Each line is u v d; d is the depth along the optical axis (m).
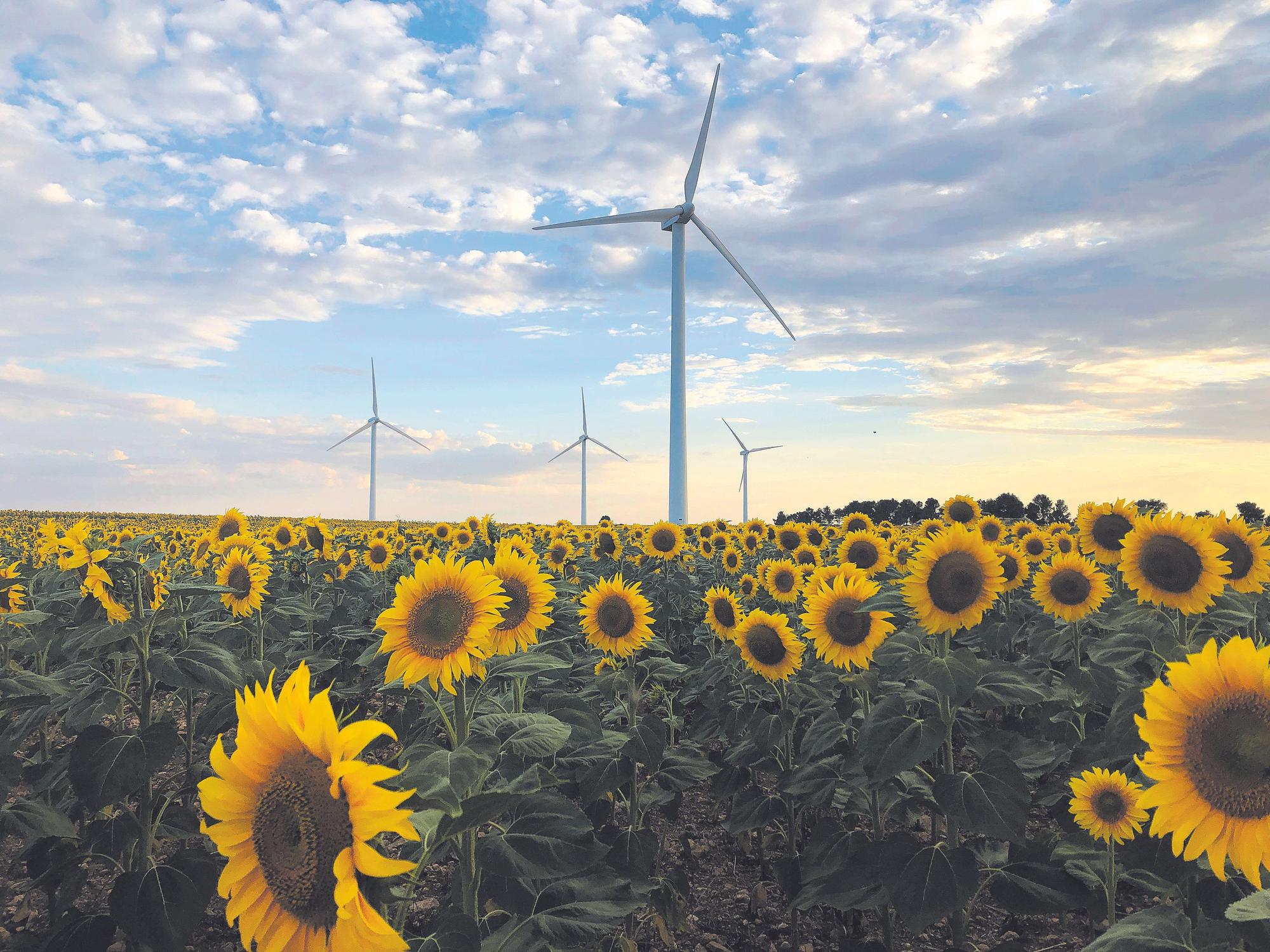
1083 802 4.98
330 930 1.95
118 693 5.36
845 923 6.23
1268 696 2.53
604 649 7.00
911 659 4.89
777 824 7.34
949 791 4.34
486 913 4.41
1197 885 4.36
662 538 12.92
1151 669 7.84
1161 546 6.15
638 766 6.03
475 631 3.69
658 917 5.80
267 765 2.12
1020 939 6.08
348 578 12.34
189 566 11.09
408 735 6.64
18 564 10.23
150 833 5.05
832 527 17.12
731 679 7.38
